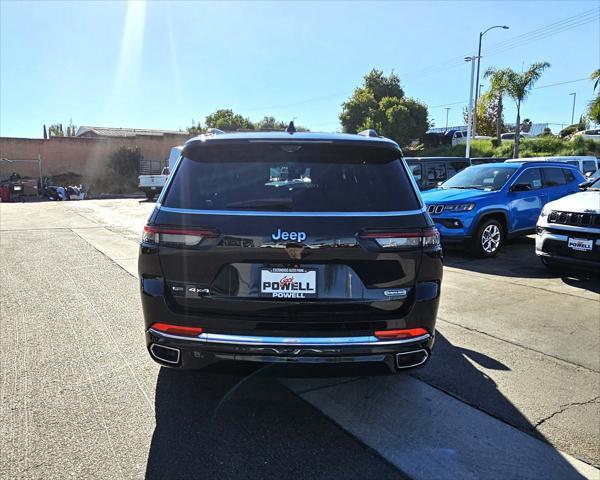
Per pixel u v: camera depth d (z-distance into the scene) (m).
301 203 2.80
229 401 3.26
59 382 3.48
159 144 39.06
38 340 4.28
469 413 3.15
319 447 2.76
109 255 8.20
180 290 2.79
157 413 3.09
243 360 2.75
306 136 3.12
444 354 4.11
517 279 6.79
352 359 2.73
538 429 2.98
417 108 44.06
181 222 2.78
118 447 2.72
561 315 5.17
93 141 36.09
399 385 3.53
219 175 2.96
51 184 31.70
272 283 2.72
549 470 2.59
